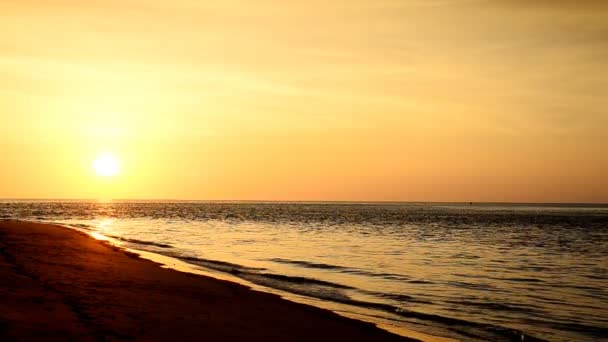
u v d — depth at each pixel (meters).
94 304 15.69
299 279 25.75
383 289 23.83
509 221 115.31
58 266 24.03
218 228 72.75
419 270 31.38
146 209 182.25
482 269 32.88
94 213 131.88
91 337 11.85
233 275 26.28
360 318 17.22
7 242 35.28
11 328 12.05
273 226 80.31
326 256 38.19
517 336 15.52
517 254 43.66
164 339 12.38
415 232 70.44
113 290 18.48
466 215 155.12
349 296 21.55
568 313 19.59
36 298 15.85
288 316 16.06
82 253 30.59
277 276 26.52
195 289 19.91
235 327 14.27
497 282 27.39
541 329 16.94
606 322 18.11
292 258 36.22
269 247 44.56
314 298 20.75
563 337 15.95
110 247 35.81
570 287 26.27
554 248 50.03
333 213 161.88
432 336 15.15
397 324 16.56
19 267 22.84
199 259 33.31
